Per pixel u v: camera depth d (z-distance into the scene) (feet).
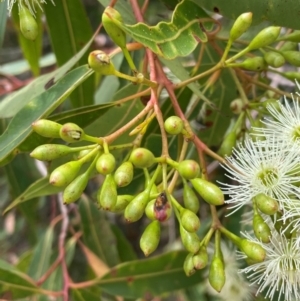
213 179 1.59
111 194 0.86
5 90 1.60
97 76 1.51
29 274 1.55
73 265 2.23
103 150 0.90
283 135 0.97
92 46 1.33
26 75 2.24
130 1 1.07
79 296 1.36
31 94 1.13
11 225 2.37
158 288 1.34
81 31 1.32
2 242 2.66
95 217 1.54
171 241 1.94
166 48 0.95
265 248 0.98
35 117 0.98
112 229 1.61
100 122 1.12
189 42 0.98
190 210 0.92
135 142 0.92
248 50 0.99
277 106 1.06
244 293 1.27
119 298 1.56
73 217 1.88
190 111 1.18
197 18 1.01
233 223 1.28
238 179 0.97
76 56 1.13
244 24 0.96
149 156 0.88
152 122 1.12
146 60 1.09
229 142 1.06
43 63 1.82
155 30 0.95
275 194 0.96
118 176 0.87
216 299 1.44
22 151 1.01
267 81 1.21
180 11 0.99
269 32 0.97
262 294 1.21
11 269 1.35
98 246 1.54
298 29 0.98
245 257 1.00
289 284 0.97
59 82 1.00
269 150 0.99
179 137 1.03
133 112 1.13
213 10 1.01
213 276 0.93
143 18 1.04
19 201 1.13
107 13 0.90
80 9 1.31
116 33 0.91
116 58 1.38
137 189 1.16
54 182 0.87
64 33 1.32
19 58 2.47
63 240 1.51
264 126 1.08
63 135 0.88
